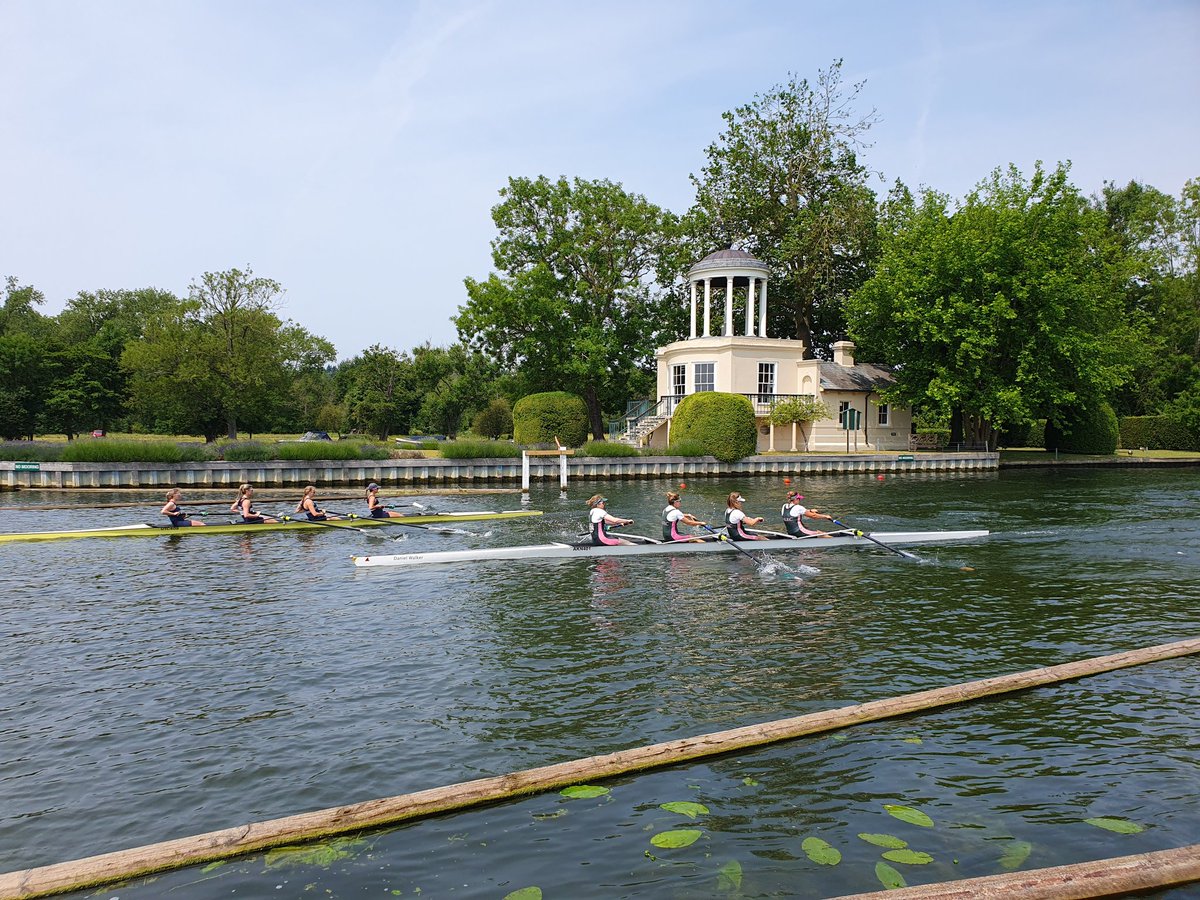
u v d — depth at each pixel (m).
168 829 6.49
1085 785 7.15
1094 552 18.70
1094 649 11.12
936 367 44.28
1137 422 62.56
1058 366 45.22
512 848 6.12
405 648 11.17
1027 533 21.47
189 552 18.72
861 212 52.34
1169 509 26.73
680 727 8.43
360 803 6.57
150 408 57.06
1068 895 5.24
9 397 59.28
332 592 14.62
